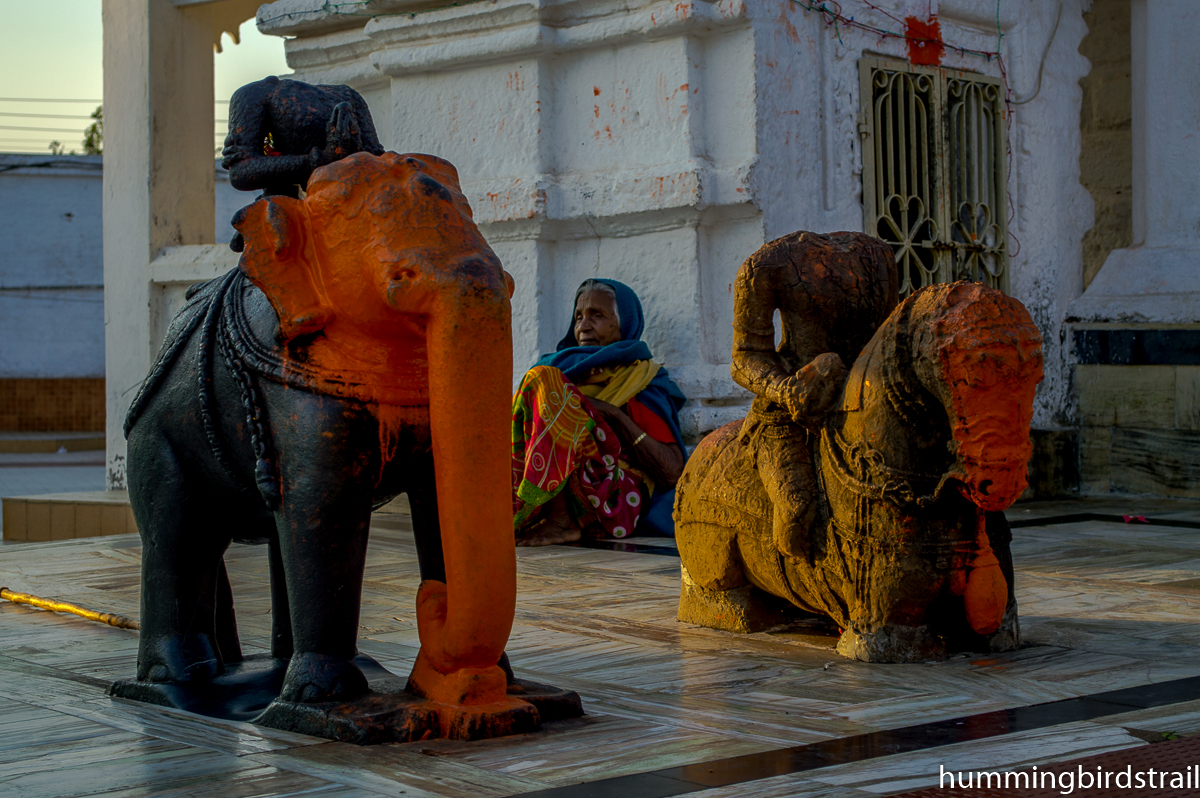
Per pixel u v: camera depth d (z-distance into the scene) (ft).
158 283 30.86
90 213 91.56
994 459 10.36
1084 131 28.76
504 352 8.52
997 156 27.09
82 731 9.08
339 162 9.01
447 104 26.14
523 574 17.49
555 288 25.46
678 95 23.54
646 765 8.02
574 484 21.39
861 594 11.55
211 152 32.07
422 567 9.49
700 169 23.02
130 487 10.44
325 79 28.53
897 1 25.50
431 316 8.45
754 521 12.52
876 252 12.78
